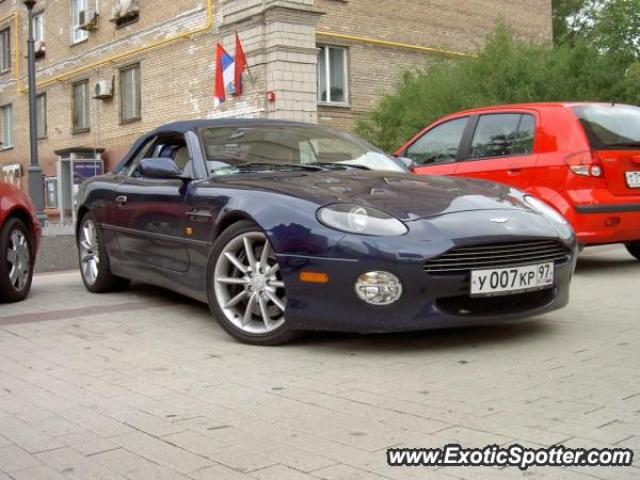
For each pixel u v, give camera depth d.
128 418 2.94
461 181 4.61
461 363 3.62
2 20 25.67
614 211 6.12
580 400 2.98
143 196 5.25
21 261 5.87
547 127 6.43
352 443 2.58
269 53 13.94
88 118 21.38
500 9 20.30
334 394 3.17
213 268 4.27
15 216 5.88
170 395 3.24
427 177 4.65
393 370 3.52
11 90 25.45
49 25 22.88
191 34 16.30
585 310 4.86
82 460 2.52
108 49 19.80
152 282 5.37
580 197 6.11
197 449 2.58
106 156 20.36
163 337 4.43
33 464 2.50
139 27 18.31
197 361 3.82
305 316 3.82
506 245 3.83
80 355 4.02
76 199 6.44
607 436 2.57
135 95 18.98
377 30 17.23
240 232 4.12
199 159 4.84
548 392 3.10
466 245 3.68
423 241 3.66
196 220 4.53
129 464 2.47
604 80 10.67
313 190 4.11
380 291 3.64
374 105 17.16
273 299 4.00
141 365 3.77
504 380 3.30
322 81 16.39
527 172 6.43
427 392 3.16
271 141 5.13
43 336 4.53
